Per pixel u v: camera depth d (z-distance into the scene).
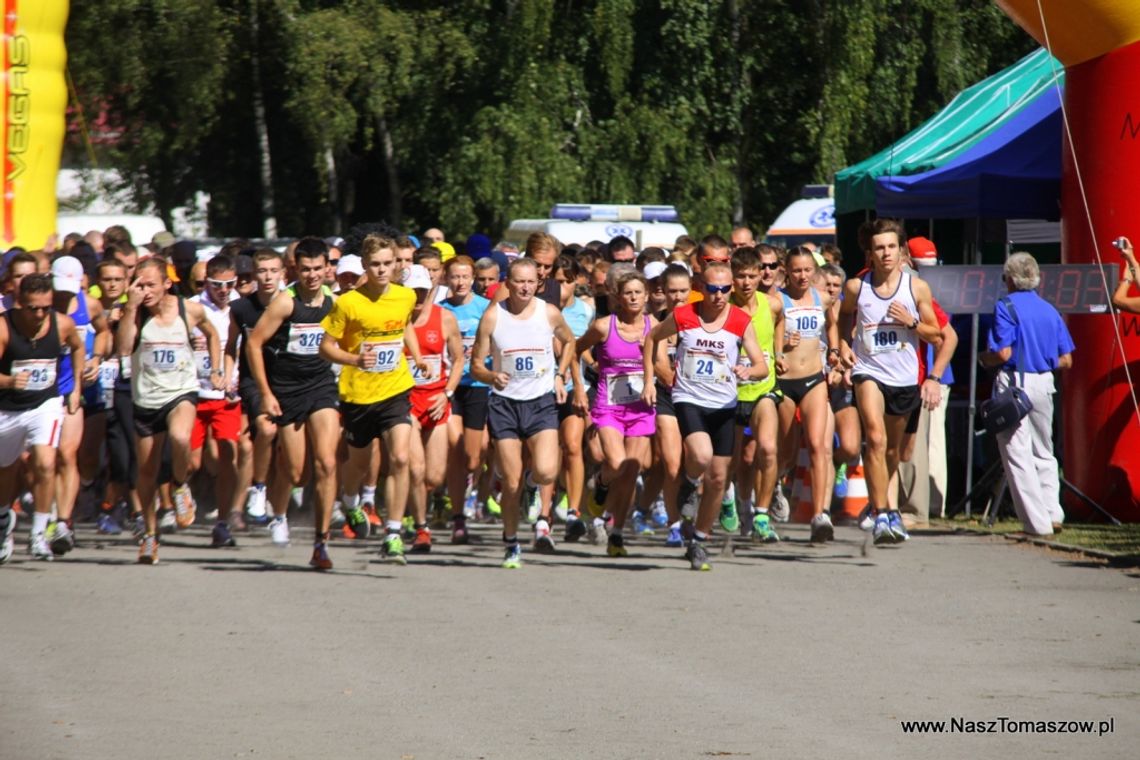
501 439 30.12
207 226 102.56
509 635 23.27
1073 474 37.22
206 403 35.47
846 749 16.72
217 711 18.47
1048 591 27.20
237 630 23.66
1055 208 39.41
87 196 96.81
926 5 85.75
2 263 38.19
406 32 81.56
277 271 33.69
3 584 28.27
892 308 30.38
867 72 84.62
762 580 28.72
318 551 30.38
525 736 17.28
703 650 22.11
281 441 30.95
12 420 30.42
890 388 30.86
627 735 17.33
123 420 36.06
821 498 32.53
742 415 32.41
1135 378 35.91
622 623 24.25
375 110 81.44
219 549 33.91
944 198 39.97
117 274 36.31
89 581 28.72
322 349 29.11
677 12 85.25
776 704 18.81
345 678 20.30
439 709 18.58
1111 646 22.34
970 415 37.47
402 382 30.12
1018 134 42.09
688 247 42.09
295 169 97.56
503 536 33.72
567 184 81.38
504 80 83.88
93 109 88.50
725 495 33.62
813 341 32.97
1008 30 88.69
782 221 64.81
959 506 37.75
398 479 30.14
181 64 83.56
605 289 36.81
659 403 31.66
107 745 16.83
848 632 23.45
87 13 82.38
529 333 30.14
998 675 20.42
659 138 83.31
